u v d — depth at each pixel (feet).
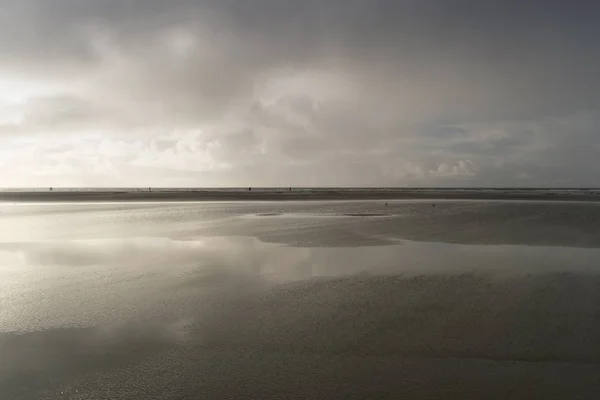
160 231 85.87
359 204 169.27
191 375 24.34
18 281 45.52
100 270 50.55
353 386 22.98
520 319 32.50
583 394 22.00
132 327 31.78
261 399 21.81
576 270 48.57
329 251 61.57
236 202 192.34
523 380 23.47
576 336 29.19
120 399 21.97
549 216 110.52
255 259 56.13
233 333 30.35
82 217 118.83
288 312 34.71
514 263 52.47
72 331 31.07
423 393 22.22
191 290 41.50
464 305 35.91
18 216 122.83
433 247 64.34
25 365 25.70
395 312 34.37
